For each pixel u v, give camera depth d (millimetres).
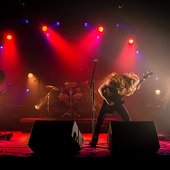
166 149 5406
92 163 4562
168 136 7656
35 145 4664
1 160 4547
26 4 11312
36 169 4527
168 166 4621
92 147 5512
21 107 11180
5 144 6234
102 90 5516
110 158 4598
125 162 4570
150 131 4625
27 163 4547
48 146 4656
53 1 11367
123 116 5566
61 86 12891
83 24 12133
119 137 4586
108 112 5684
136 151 4551
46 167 4527
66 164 4531
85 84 11562
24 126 9562
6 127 10641
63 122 4812
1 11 11203
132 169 4562
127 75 5605
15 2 10922
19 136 8078
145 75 5672
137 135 4602
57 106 11281
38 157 4625
